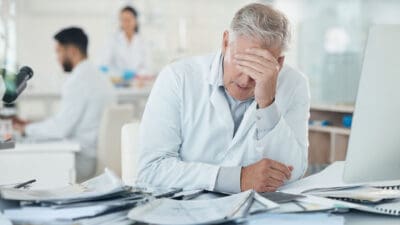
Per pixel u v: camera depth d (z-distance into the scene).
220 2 7.79
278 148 1.61
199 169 1.50
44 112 6.66
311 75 7.19
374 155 1.26
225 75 1.60
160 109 1.68
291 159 1.62
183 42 7.59
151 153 1.63
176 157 1.65
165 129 1.67
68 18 7.14
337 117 2.99
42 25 6.98
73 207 1.10
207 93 1.71
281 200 1.17
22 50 6.79
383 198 1.25
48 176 2.67
